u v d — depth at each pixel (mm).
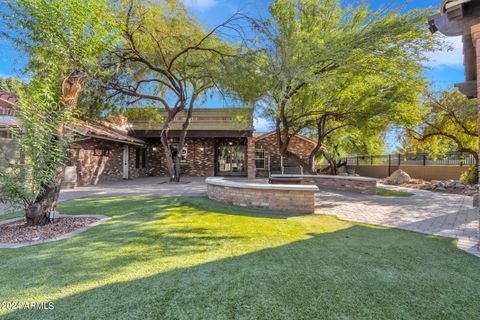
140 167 16500
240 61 9078
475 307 1990
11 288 2270
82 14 5016
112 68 9375
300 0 7949
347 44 7324
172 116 12617
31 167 4211
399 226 4496
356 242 3543
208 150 17297
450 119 11742
